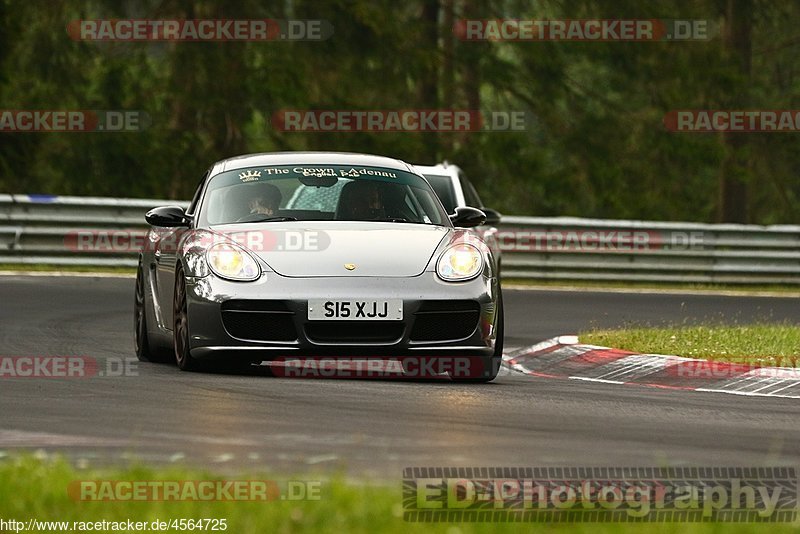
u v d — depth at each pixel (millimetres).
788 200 158125
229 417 28203
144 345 40312
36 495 18781
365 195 38250
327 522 17328
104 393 31938
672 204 142375
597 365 41281
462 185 50594
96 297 59656
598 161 138625
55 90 125250
